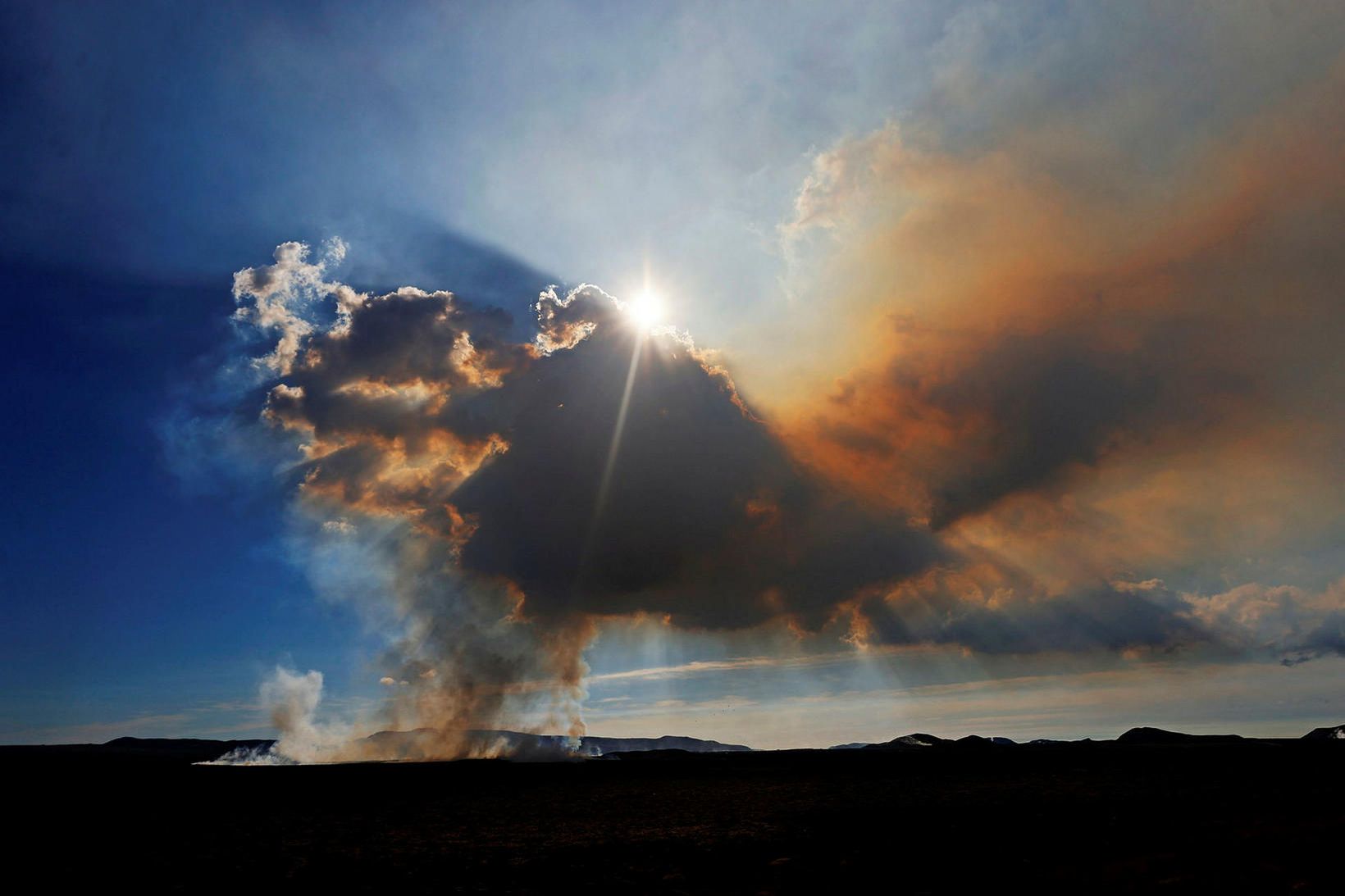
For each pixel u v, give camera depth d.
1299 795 37.72
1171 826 29.69
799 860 26.25
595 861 27.78
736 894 21.47
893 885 21.52
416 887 23.94
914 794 47.59
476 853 29.84
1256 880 19.23
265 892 23.45
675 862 27.00
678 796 50.56
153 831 36.94
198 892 23.50
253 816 42.34
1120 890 19.31
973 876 22.28
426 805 47.59
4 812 44.41
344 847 31.81
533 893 22.83
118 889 24.08
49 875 26.36
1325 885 18.45
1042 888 20.22
